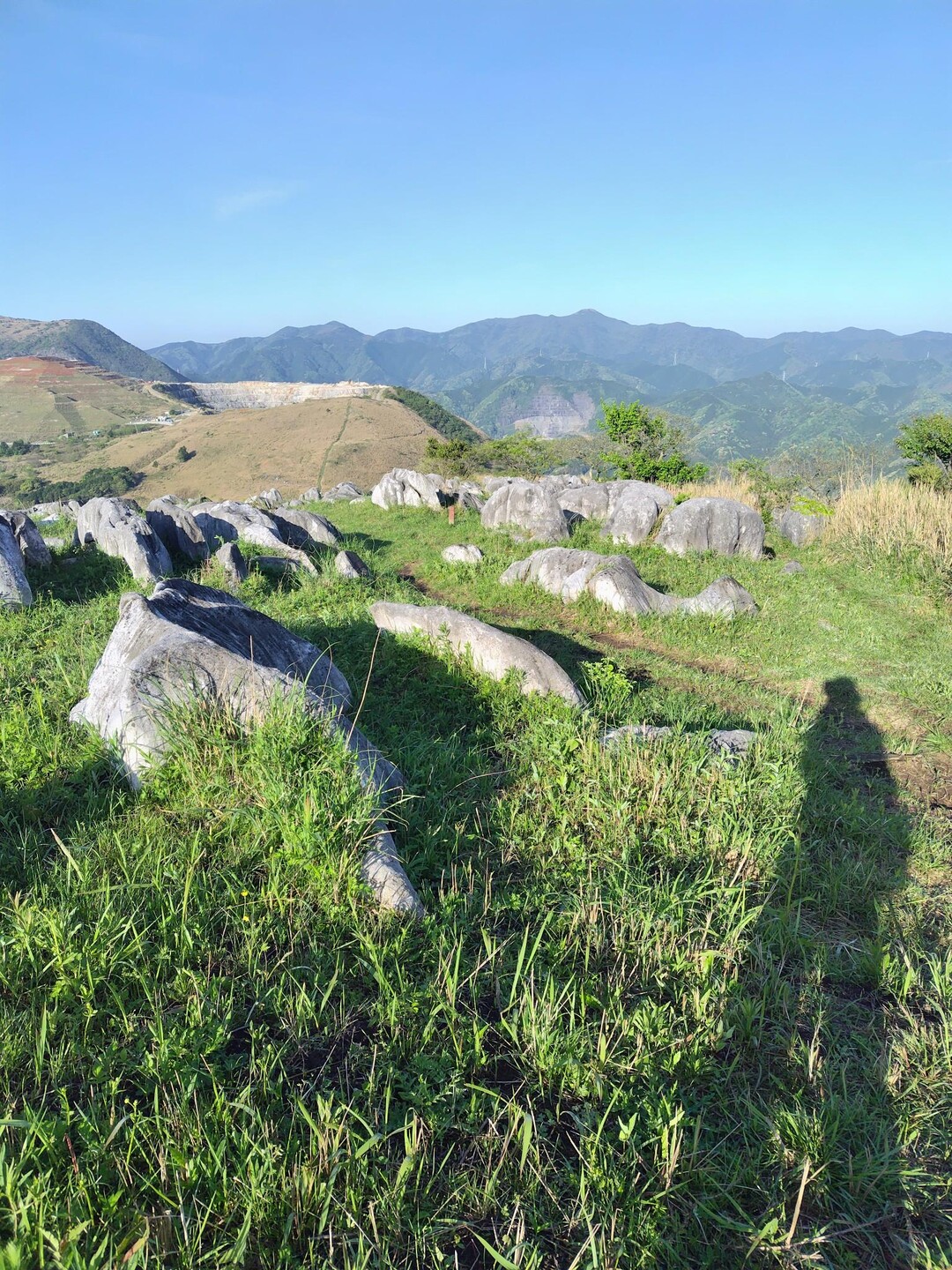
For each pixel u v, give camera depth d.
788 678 10.17
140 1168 2.56
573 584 13.64
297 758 4.59
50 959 3.38
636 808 5.36
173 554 15.20
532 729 6.70
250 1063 2.95
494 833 5.00
